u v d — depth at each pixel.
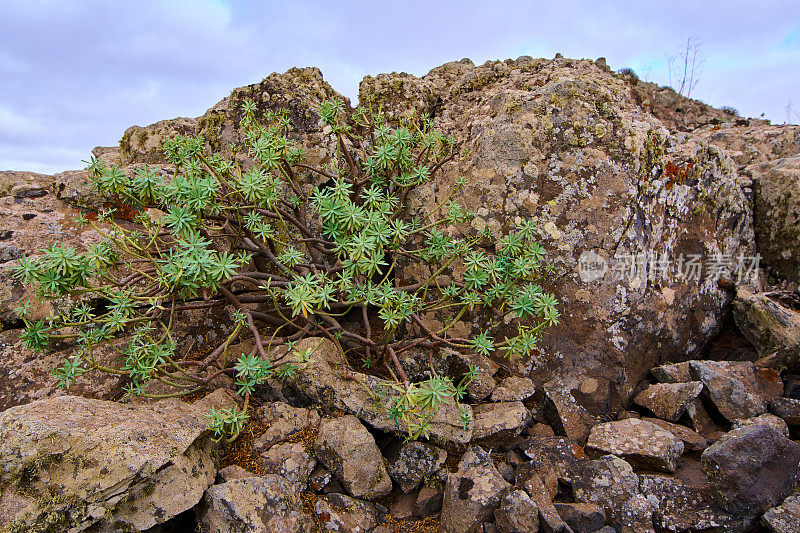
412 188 3.71
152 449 2.12
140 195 2.82
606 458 2.77
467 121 4.00
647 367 3.55
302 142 3.86
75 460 2.02
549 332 3.37
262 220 3.31
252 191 2.81
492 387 3.17
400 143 3.17
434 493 2.64
